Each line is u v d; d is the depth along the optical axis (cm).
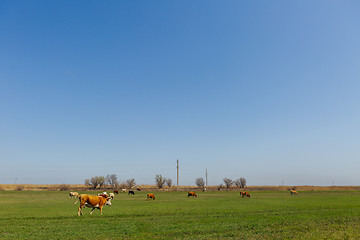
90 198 2648
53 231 1788
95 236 1639
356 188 11138
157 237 1628
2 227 1919
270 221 2261
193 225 2056
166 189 10594
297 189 10825
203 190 9862
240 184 11725
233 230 1867
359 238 1594
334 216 2555
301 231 1822
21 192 7381
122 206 3628
